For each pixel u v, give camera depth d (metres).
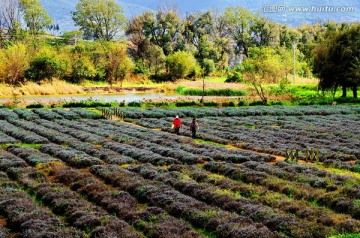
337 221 23.30
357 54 94.81
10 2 160.88
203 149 43.31
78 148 43.56
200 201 27.12
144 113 71.38
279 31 188.12
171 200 26.73
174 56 150.00
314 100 93.62
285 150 43.00
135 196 28.59
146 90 126.44
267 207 25.50
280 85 103.12
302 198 27.80
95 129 56.66
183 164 38.09
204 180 31.86
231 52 184.75
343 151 44.19
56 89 116.81
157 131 56.41
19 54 121.31
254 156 40.16
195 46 183.25
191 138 53.69
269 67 94.81
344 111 76.75
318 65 97.00
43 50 130.50
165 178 31.73
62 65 128.75
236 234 21.77
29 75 125.12
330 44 96.19
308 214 24.50
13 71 119.94
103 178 33.12
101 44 145.75
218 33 189.75
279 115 74.75
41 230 22.42
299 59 163.12
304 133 55.03
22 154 40.22
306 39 196.50
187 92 116.50
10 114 68.62
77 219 23.81
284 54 145.88
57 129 56.41
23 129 55.88
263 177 32.09
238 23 186.62
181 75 151.00
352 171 37.06
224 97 105.25
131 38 173.88
